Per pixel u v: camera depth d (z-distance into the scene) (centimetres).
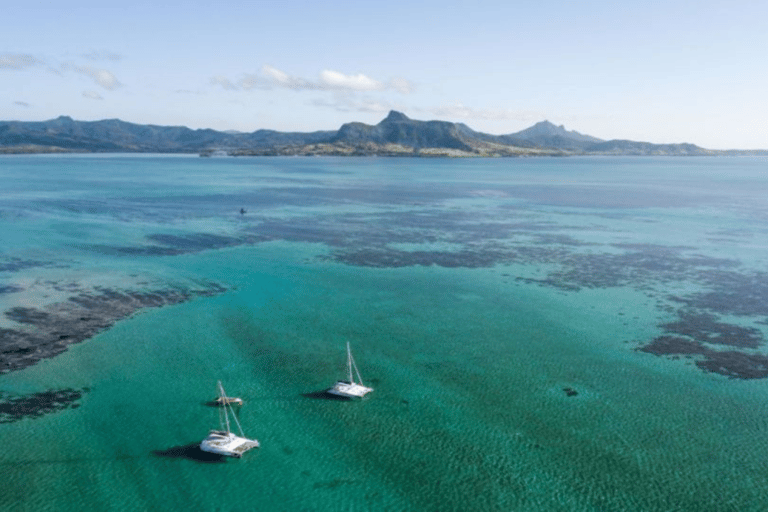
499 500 4903
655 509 4791
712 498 4919
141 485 5094
